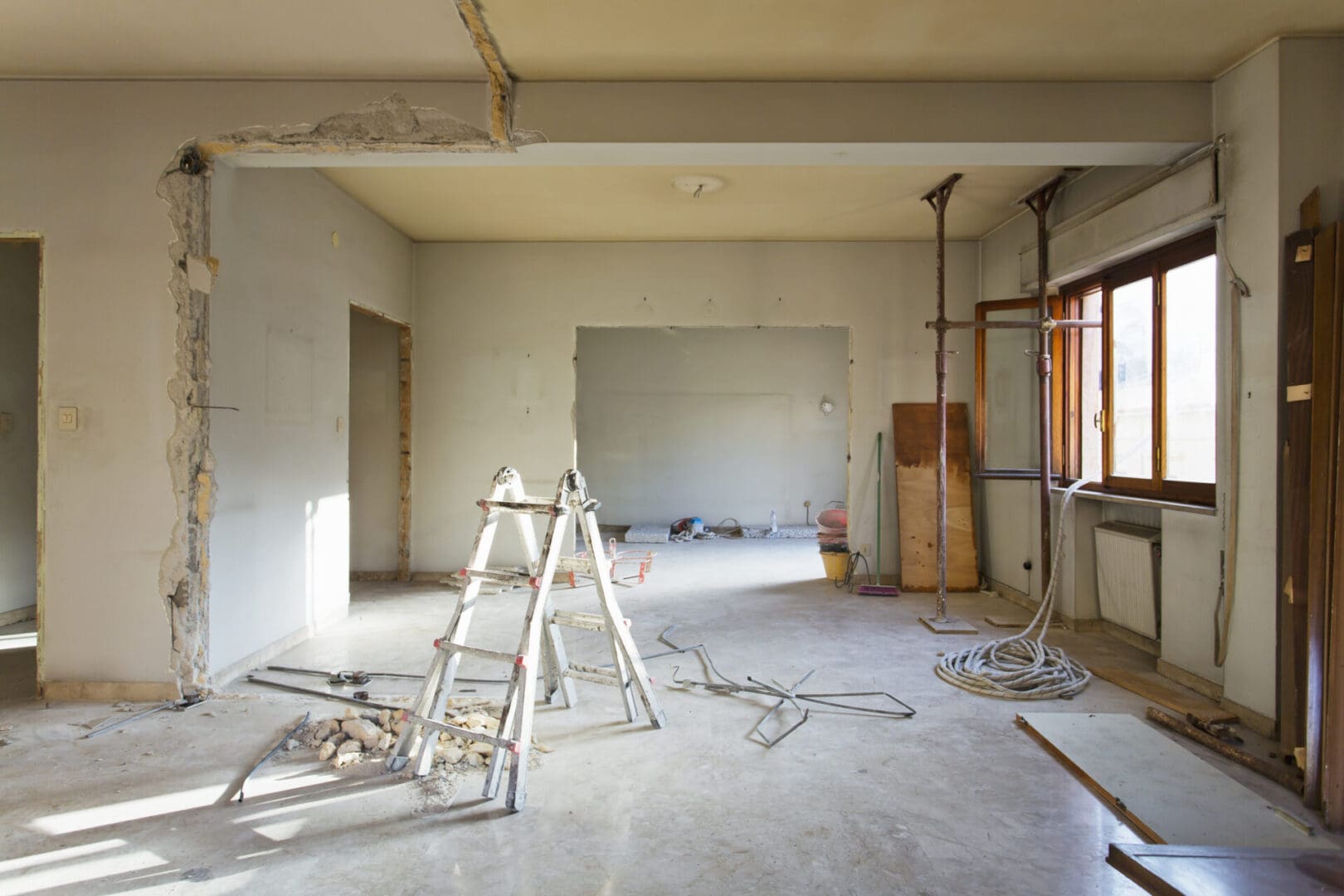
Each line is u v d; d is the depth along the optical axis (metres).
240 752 2.74
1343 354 2.38
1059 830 2.21
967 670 3.61
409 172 4.41
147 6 2.69
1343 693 2.18
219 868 2.00
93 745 2.80
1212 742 2.78
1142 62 3.11
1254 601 2.96
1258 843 2.09
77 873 1.98
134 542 3.29
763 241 6.00
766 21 2.79
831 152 3.40
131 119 3.29
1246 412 3.02
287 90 3.28
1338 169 2.85
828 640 4.35
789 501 10.10
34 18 2.79
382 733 2.83
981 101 3.30
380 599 5.48
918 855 2.07
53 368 3.30
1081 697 3.36
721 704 3.26
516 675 2.44
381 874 1.98
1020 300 4.91
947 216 5.26
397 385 6.20
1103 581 4.34
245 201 3.65
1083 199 4.35
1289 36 2.87
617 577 6.39
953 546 5.79
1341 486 2.27
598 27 2.84
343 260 4.77
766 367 10.10
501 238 5.98
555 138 3.29
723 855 2.06
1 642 4.29
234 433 3.57
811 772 2.59
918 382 5.98
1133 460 4.19
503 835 2.17
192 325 3.28
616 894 1.88
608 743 2.83
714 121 3.30
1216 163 3.20
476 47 2.99
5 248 4.79
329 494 4.62
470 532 6.18
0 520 4.74
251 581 3.73
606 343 10.09
